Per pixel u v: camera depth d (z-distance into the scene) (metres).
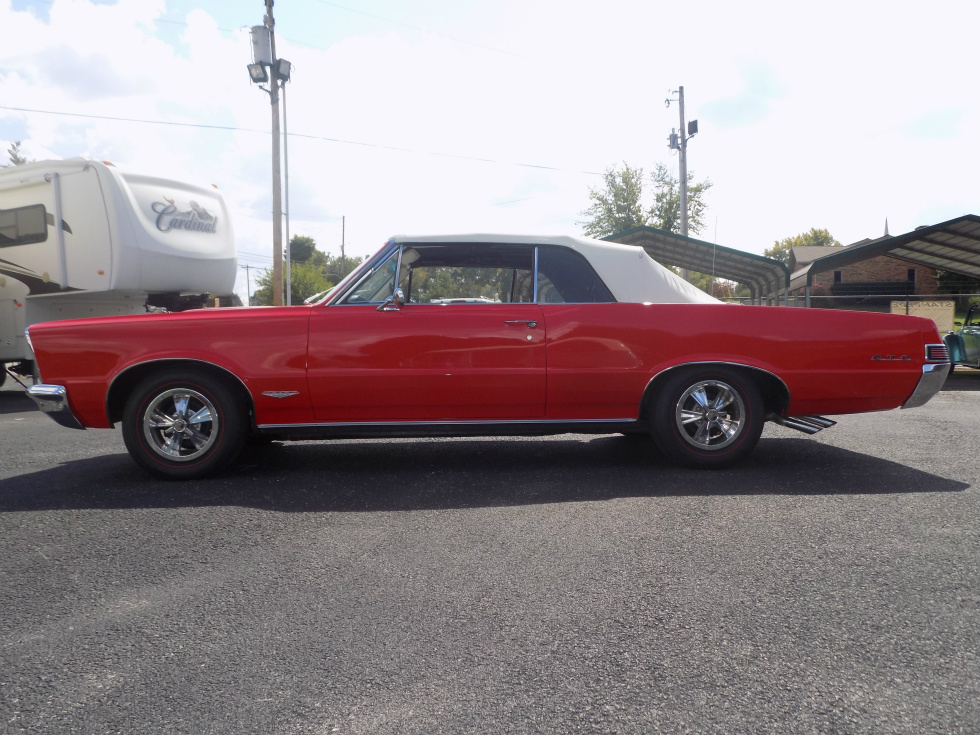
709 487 4.63
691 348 5.00
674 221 46.62
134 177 11.29
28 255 11.52
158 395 4.98
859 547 3.45
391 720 2.07
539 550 3.46
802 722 2.04
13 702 2.19
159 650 2.51
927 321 5.18
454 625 2.66
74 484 4.97
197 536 3.75
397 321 5.00
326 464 5.50
